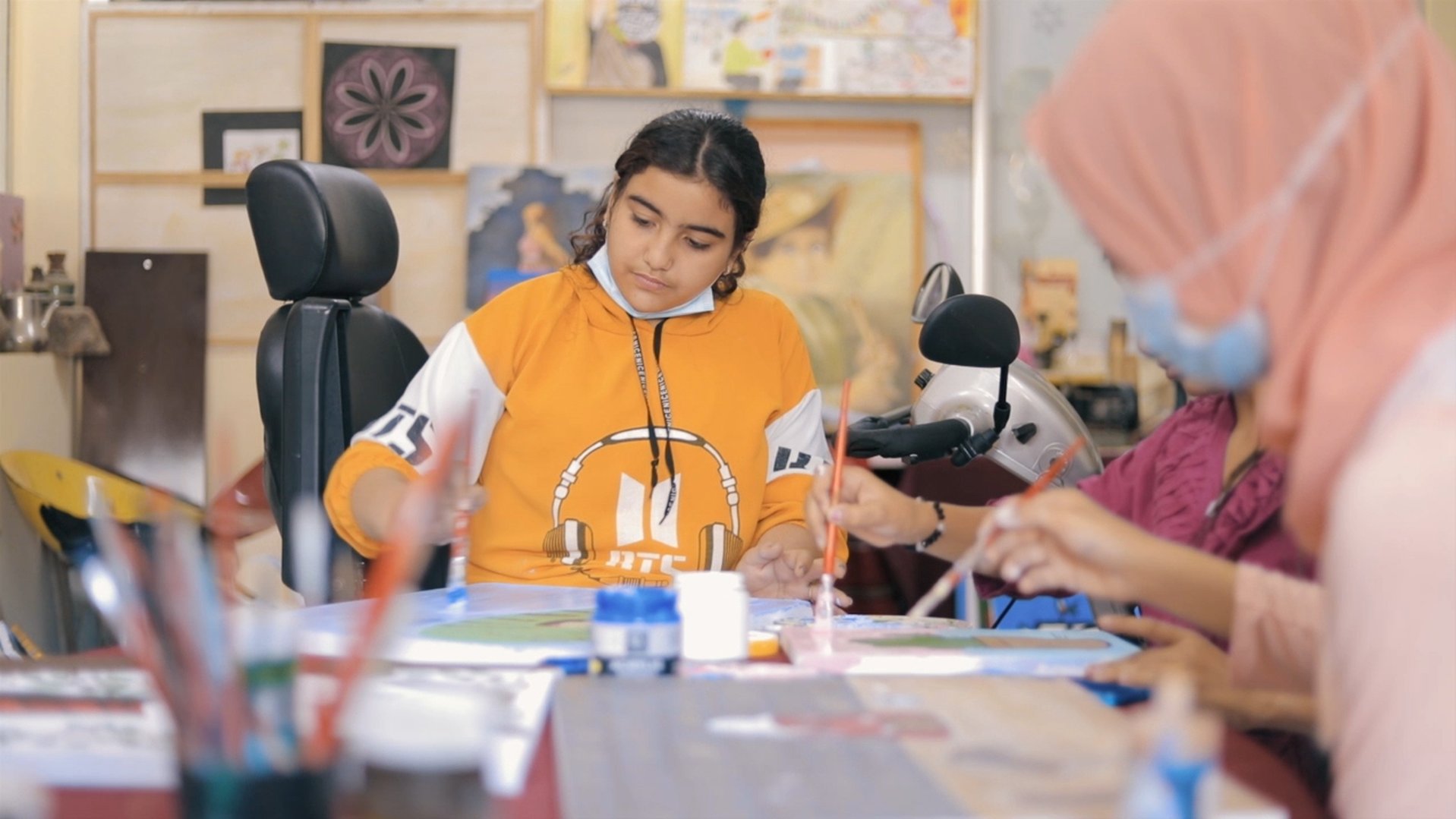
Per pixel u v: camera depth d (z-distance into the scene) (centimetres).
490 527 175
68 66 366
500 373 174
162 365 361
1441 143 77
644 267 171
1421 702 66
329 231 179
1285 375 79
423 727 67
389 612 67
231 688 63
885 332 363
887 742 80
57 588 331
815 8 365
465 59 365
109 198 368
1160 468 139
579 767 75
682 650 112
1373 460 69
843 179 365
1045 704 91
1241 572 96
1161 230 81
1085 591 101
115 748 77
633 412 176
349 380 181
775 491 184
